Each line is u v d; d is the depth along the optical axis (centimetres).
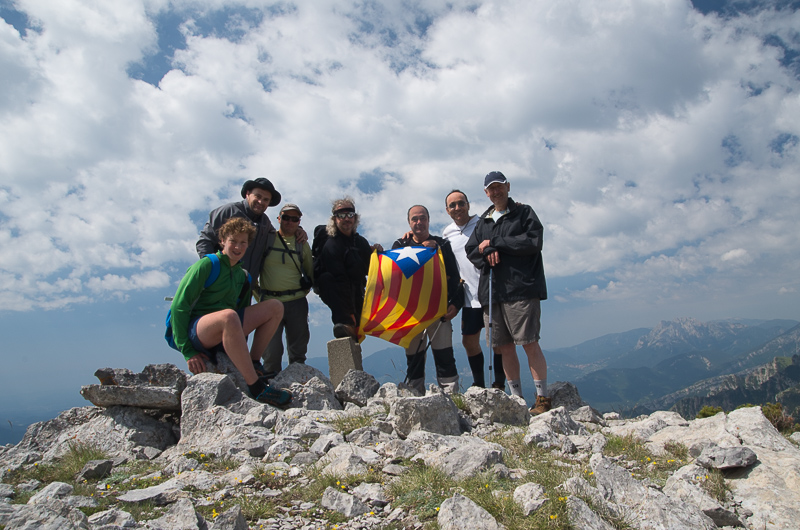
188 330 680
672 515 337
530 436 541
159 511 373
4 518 298
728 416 546
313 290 912
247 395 680
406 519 346
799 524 349
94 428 600
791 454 448
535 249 739
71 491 421
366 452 478
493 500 349
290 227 895
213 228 826
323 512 364
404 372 898
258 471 439
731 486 411
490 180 795
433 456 458
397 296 855
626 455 514
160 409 634
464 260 922
